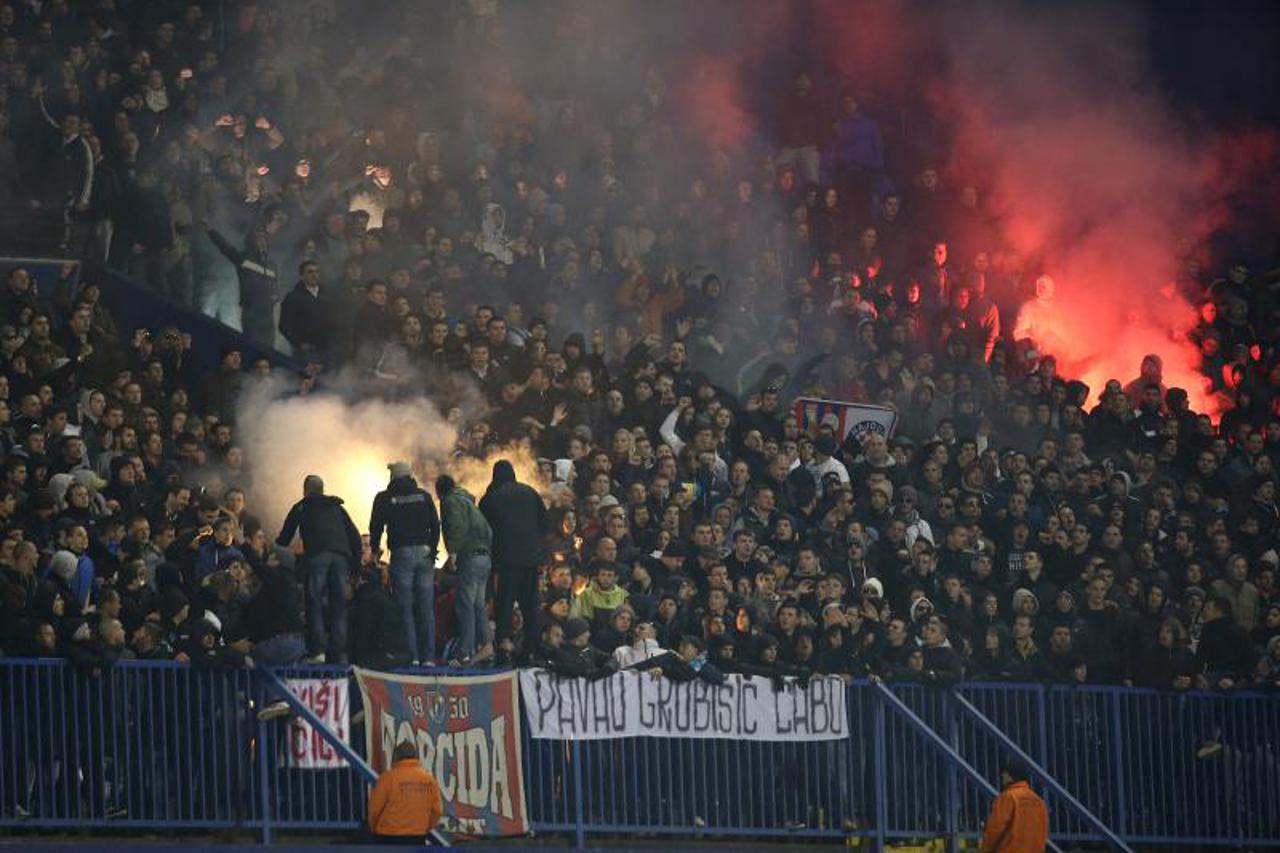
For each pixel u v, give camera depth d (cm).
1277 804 6925
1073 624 6862
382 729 5775
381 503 6044
